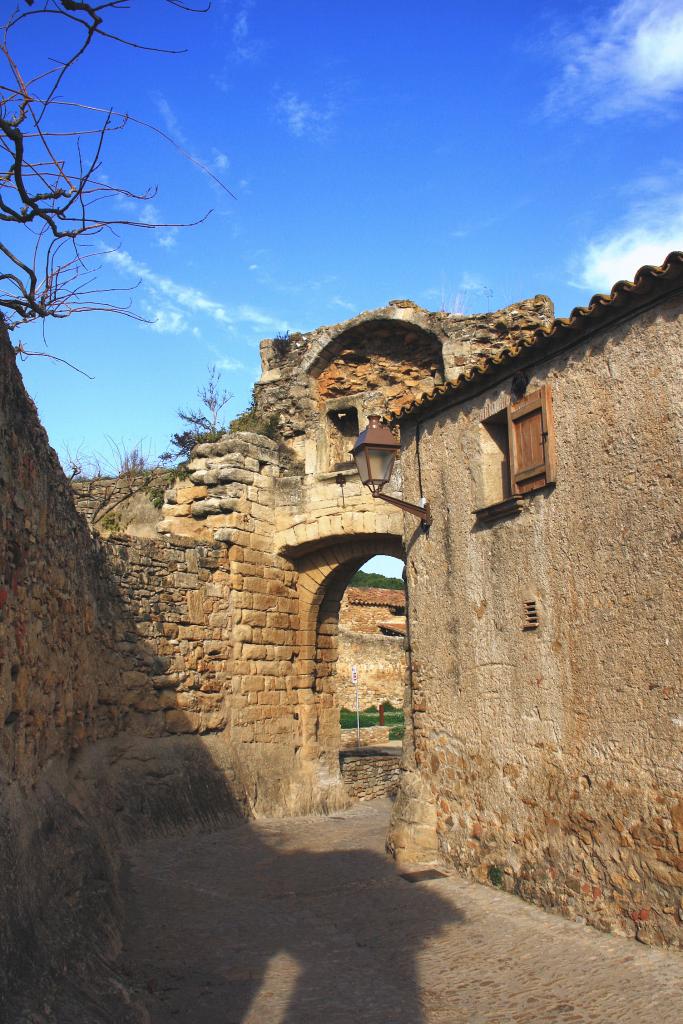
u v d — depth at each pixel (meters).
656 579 6.48
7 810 5.43
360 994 6.07
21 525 6.75
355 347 17.83
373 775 18.61
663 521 6.45
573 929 6.97
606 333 7.14
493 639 8.56
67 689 9.20
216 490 15.93
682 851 6.13
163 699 13.21
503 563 8.43
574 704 7.33
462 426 9.33
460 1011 5.70
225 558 15.42
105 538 12.59
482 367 8.70
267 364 18.42
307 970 6.59
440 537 9.66
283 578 16.64
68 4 4.73
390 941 7.28
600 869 6.94
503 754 8.33
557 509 7.64
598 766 7.01
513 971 6.29
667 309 6.53
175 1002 5.80
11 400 6.39
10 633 6.26
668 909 6.21
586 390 7.35
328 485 16.33
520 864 7.99
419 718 9.98
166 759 12.84
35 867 5.58
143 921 7.61
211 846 11.66
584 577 7.27
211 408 22.44
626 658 6.75
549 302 16.02
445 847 9.36
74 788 9.05
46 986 4.66
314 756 16.56
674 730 6.25
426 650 9.87
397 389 17.44
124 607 12.61
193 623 14.23
